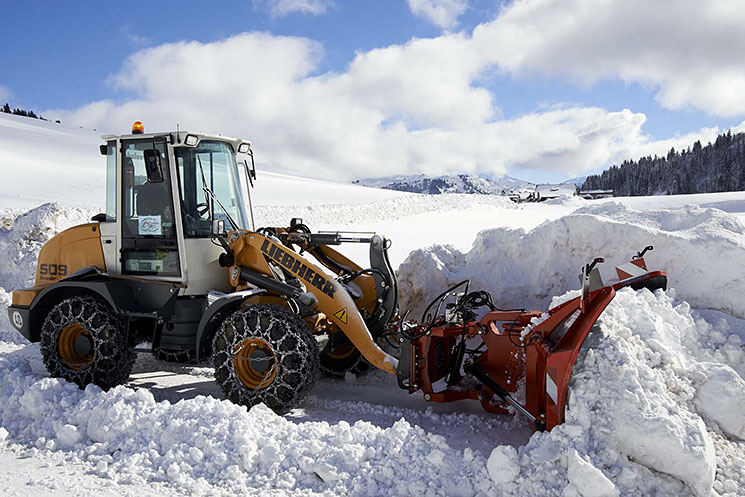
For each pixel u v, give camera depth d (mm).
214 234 4848
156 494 3162
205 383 5328
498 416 4344
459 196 36125
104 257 5328
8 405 4371
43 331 5141
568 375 3230
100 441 3846
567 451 2988
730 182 120312
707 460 2852
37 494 3170
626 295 3955
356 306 4898
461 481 3086
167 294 4965
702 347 4301
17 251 8930
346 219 22141
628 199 41188
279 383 4305
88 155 50219
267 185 44969
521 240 6195
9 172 32406
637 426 2977
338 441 3508
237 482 3246
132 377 5527
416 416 4398
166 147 4902
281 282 4715
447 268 6512
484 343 4543
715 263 4980
